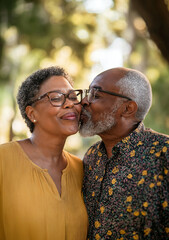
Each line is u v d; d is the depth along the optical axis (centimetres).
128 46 861
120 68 252
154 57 756
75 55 828
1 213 222
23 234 216
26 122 246
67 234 223
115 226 222
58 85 232
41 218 217
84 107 249
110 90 244
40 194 222
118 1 813
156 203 214
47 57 781
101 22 849
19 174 225
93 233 228
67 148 761
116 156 236
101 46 860
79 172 255
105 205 227
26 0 684
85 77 846
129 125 245
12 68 701
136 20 779
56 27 768
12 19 642
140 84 244
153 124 625
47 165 236
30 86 236
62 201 226
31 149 238
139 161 226
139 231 217
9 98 678
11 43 719
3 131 662
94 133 246
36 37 736
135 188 221
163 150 221
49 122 231
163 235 215
